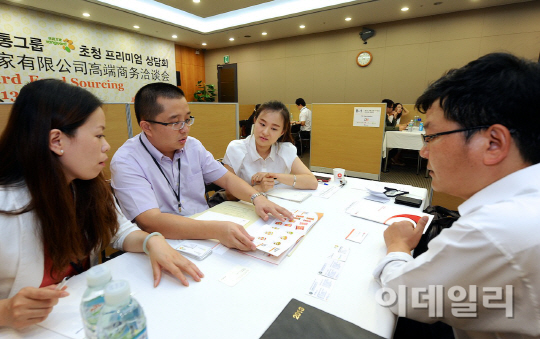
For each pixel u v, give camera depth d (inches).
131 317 17.7
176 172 52.5
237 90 344.8
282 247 34.0
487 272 18.6
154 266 30.0
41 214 25.4
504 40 210.7
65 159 26.1
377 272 28.4
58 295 22.0
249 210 46.9
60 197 25.8
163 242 33.0
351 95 276.8
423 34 235.8
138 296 26.5
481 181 22.1
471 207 22.0
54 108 24.7
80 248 29.6
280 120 60.1
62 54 214.1
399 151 220.2
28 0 177.8
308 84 297.3
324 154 178.2
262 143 61.5
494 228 18.2
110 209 34.6
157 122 45.2
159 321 23.4
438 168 23.7
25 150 24.3
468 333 24.0
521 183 19.6
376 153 162.7
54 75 211.0
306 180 60.2
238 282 28.7
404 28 241.8
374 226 41.7
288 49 301.7
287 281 28.8
